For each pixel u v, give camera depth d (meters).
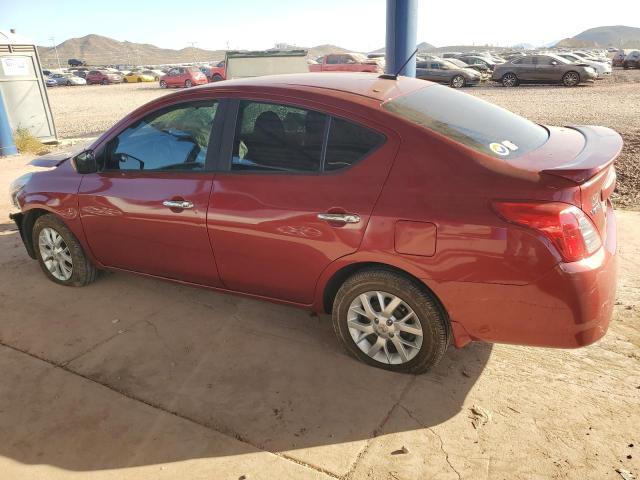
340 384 3.10
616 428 2.67
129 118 3.86
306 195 3.05
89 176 4.01
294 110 3.18
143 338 3.66
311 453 2.60
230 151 3.38
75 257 4.29
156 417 2.88
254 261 3.35
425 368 3.08
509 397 2.93
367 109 2.98
